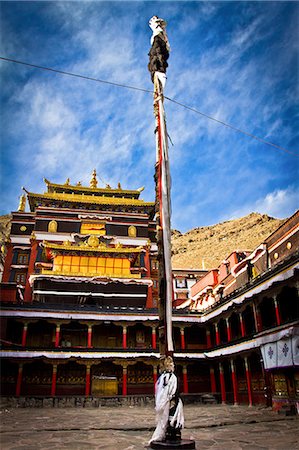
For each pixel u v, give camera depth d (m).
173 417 9.06
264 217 152.75
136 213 58.28
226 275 44.28
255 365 29.23
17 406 30.80
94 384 35.09
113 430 14.94
